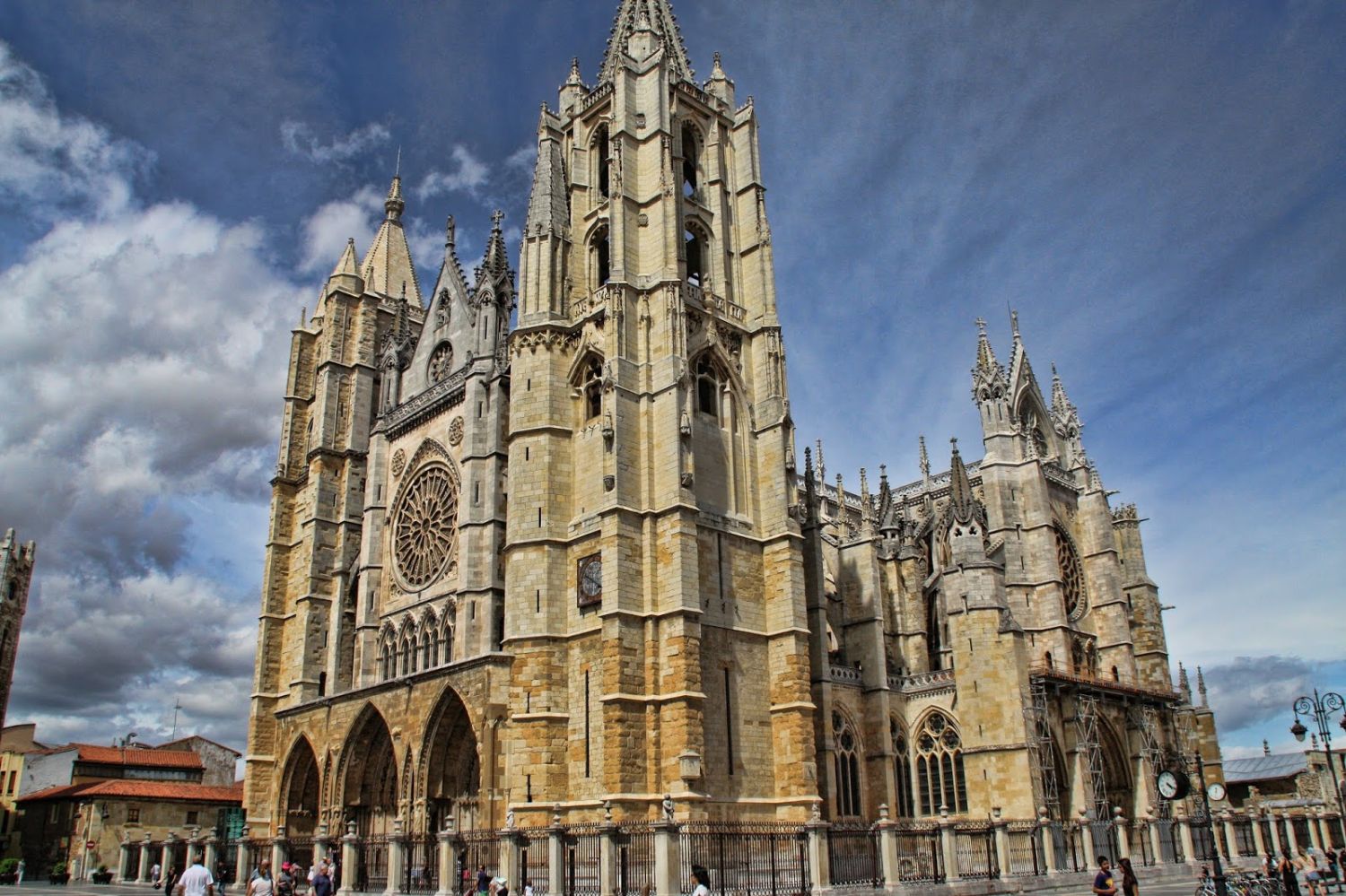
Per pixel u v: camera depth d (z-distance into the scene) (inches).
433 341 3107.8
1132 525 3636.8
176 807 3580.2
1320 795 4261.8
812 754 2298.2
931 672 3002.0
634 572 2224.4
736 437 2564.0
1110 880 1229.1
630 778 2069.4
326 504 3331.7
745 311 2721.5
